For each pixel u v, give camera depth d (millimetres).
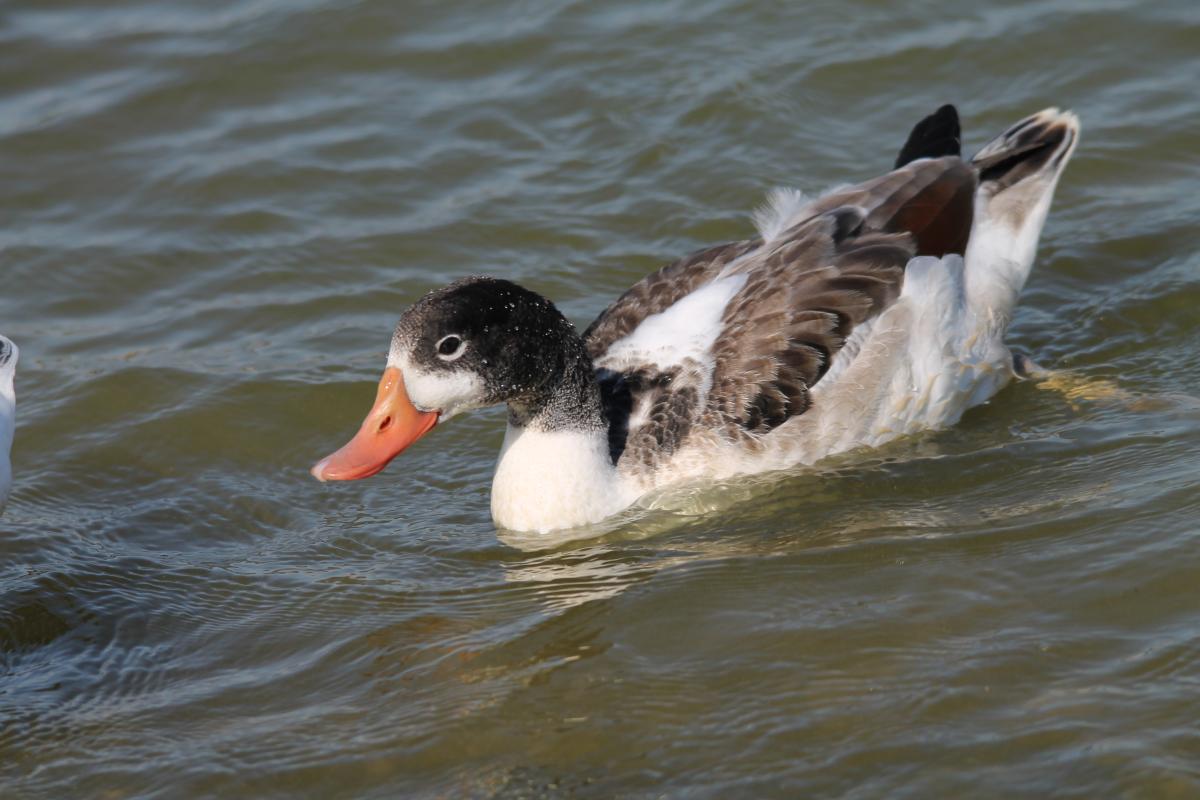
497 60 18625
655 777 8781
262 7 19875
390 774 9102
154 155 17547
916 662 9453
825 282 12250
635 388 12227
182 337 14922
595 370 12453
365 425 11188
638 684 9625
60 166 17438
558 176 16828
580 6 19312
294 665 10422
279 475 13156
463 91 18219
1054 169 13547
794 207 13383
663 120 17422
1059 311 14375
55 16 20016
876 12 18750
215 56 19031
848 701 9188
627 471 11922
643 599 10586
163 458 13359
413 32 19172
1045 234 15539
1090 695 8945
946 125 13820
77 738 9758
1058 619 9695
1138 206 15734
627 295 13031
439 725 9469
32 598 11422
